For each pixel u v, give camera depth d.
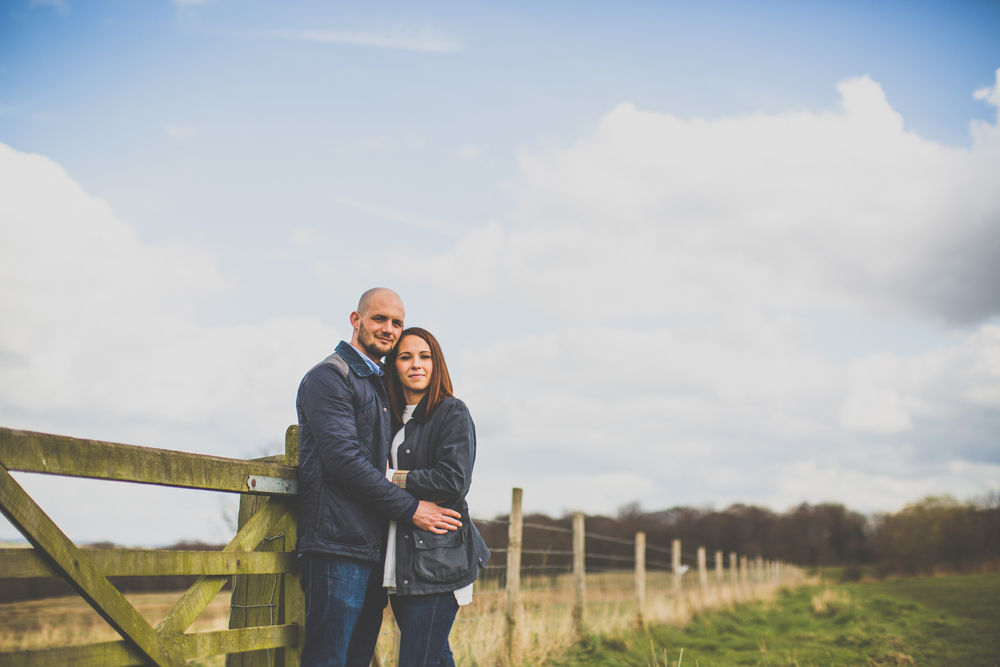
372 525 2.65
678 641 8.62
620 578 11.50
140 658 2.11
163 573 2.18
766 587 20.14
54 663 1.88
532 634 6.76
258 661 2.88
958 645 7.83
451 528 2.77
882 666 6.77
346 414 2.64
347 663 2.89
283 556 2.65
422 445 2.89
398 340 3.04
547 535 8.73
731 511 74.50
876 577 39.69
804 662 7.16
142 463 2.10
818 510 71.00
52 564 1.89
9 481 1.77
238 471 2.45
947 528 37.94
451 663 2.88
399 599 2.87
